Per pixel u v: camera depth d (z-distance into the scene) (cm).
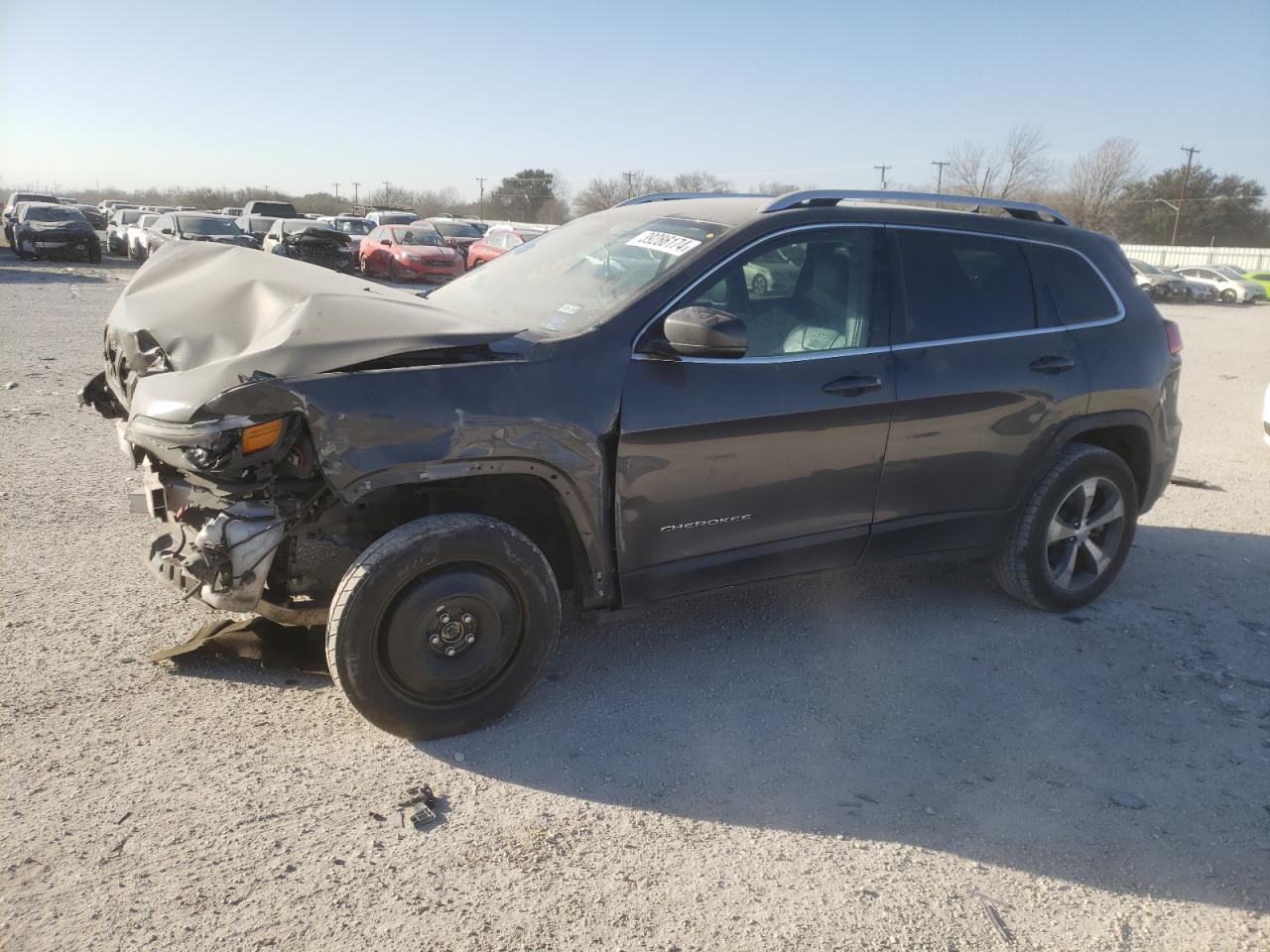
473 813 291
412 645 314
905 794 315
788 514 379
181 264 404
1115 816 309
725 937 247
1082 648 434
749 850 282
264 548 302
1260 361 1738
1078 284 459
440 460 306
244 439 286
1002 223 443
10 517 509
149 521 515
